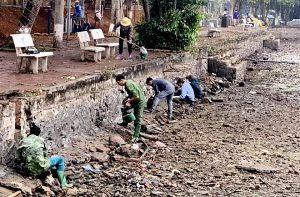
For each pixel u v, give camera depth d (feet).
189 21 85.51
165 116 62.34
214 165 44.62
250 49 147.43
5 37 78.89
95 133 49.49
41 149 36.35
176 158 46.26
